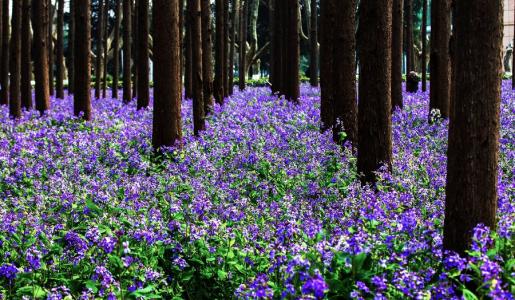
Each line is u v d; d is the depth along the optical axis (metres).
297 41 25.08
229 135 15.41
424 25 33.38
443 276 5.09
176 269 6.98
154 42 15.18
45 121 20.97
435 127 16.16
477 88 5.98
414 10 61.53
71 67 40.84
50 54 40.81
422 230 6.16
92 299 5.87
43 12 24.22
